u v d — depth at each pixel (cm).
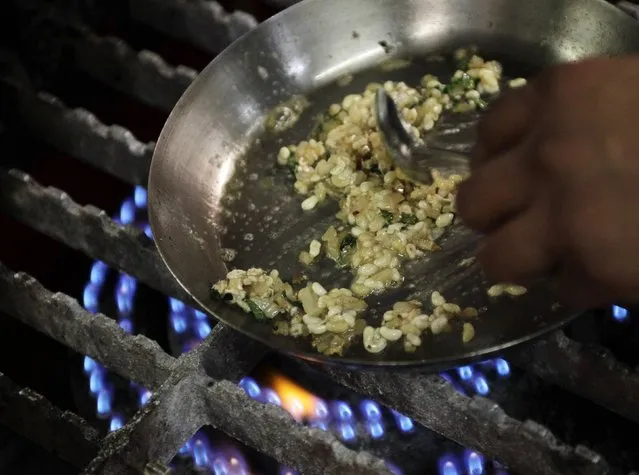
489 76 68
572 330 63
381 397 59
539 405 62
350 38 71
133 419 57
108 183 76
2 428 65
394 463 61
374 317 60
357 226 64
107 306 69
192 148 66
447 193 64
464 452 61
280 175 67
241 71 69
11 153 75
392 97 68
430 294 60
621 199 50
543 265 53
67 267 72
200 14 74
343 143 67
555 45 68
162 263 64
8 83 72
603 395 57
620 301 54
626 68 53
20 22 76
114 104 78
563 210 51
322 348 58
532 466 55
